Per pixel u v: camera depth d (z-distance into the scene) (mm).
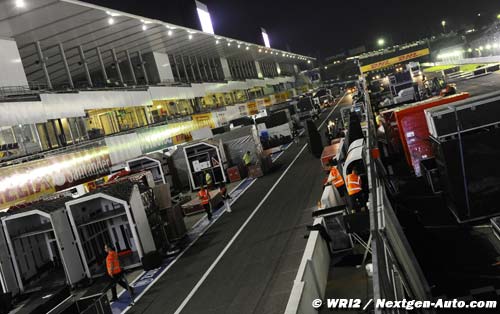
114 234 22422
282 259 16750
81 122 45375
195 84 68000
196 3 82688
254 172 36688
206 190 26828
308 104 71250
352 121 26859
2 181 25062
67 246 20125
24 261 20578
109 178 32031
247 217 24969
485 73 66750
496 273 10844
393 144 24312
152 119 59750
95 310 13695
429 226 14844
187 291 16422
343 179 19219
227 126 51844
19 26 39781
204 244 22062
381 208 9641
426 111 15164
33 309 13969
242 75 115938
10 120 29734
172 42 67625
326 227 15391
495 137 13445
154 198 23219
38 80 57406
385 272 6648
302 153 43281
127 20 48781
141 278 19484
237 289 15242
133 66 67750
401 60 157000
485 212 13508
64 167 30328
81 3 39062
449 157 13625
